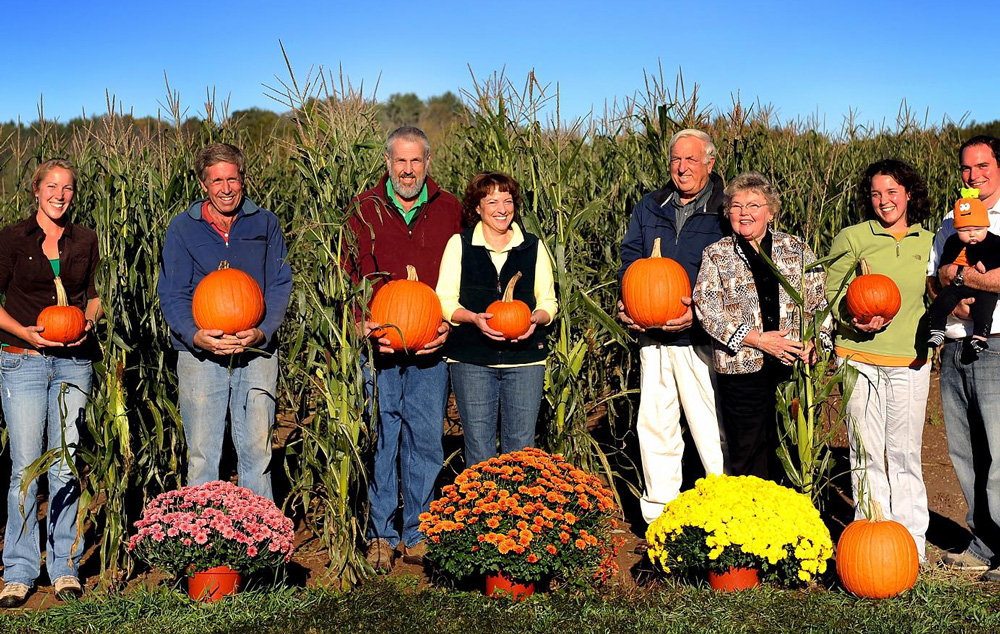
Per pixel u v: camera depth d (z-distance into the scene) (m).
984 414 4.27
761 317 4.28
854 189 7.37
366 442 4.44
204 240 4.30
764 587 4.04
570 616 3.80
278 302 4.38
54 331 4.08
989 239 4.06
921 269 4.37
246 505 4.12
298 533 5.23
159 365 5.07
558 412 4.99
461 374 4.59
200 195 5.89
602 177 7.04
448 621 3.76
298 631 3.68
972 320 4.25
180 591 4.19
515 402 4.61
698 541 4.06
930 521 5.23
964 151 4.24
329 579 4.42
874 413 4.46
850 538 4.02
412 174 4.52
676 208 4.74
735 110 6.29
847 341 4.52
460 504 4.11
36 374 4.19
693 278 4.66
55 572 4.29
